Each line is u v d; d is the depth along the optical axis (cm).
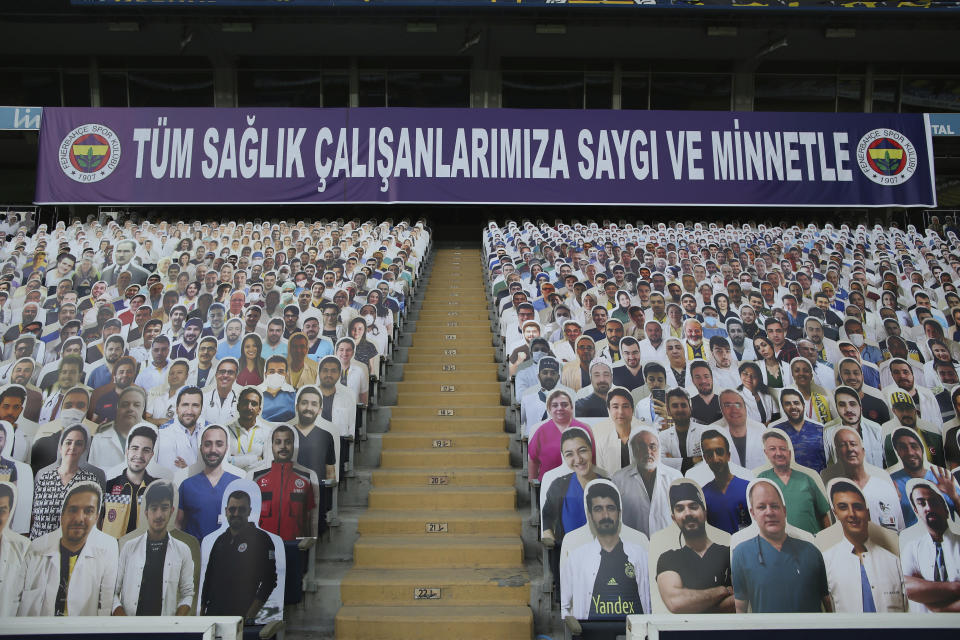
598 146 1323
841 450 461
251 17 1425
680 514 420
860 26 1444
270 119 1316
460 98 1680
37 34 1533
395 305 895
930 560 421
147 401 581
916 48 1599
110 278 1069
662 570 403
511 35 1564
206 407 552
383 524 520
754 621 306
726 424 496
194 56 1653
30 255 1112
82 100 1648
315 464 515
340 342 666
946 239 1384
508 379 740
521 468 606
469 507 553
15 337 743
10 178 1659
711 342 625
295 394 536
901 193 1313
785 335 782
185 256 1122
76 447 466
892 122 1327
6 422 465
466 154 1318
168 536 426
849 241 1284
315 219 1595
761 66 1673
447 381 784
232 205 1424
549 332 767
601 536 413
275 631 388
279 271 1008
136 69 1656
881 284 1037
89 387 585
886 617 308
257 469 484
